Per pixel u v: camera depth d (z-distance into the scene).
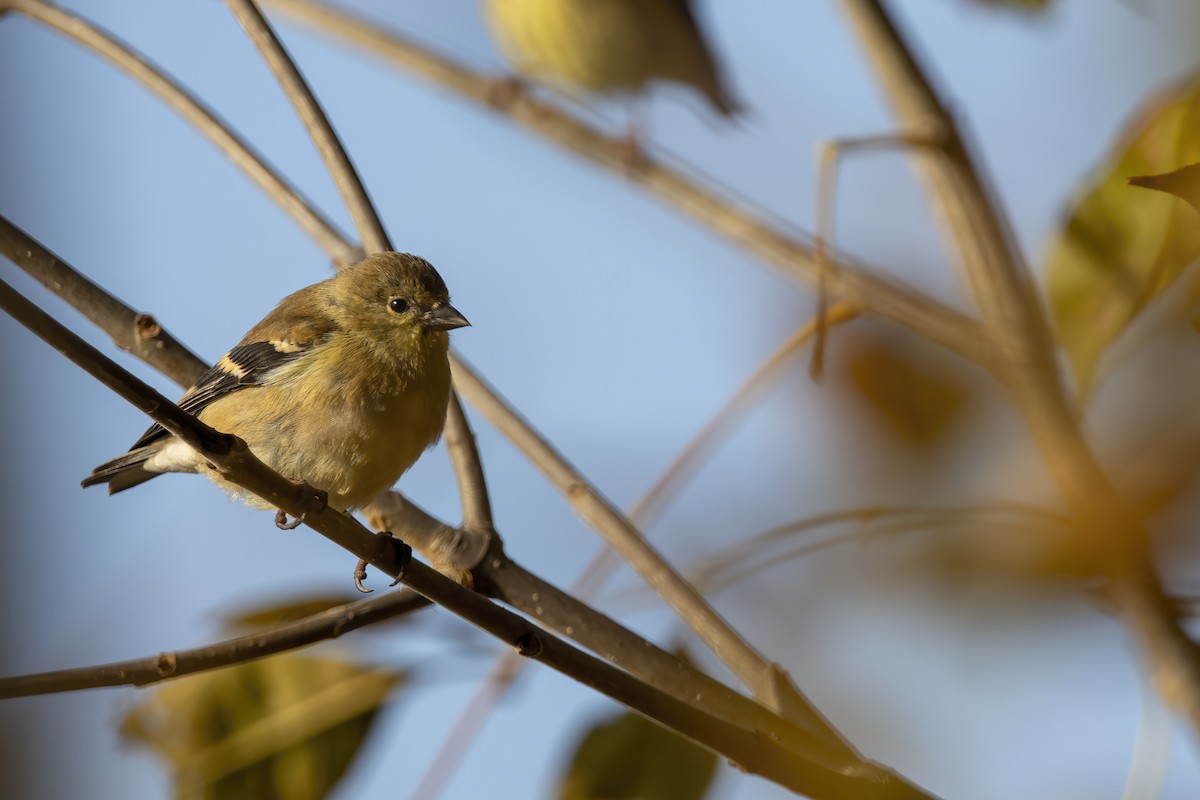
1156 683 5.55
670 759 6.87
